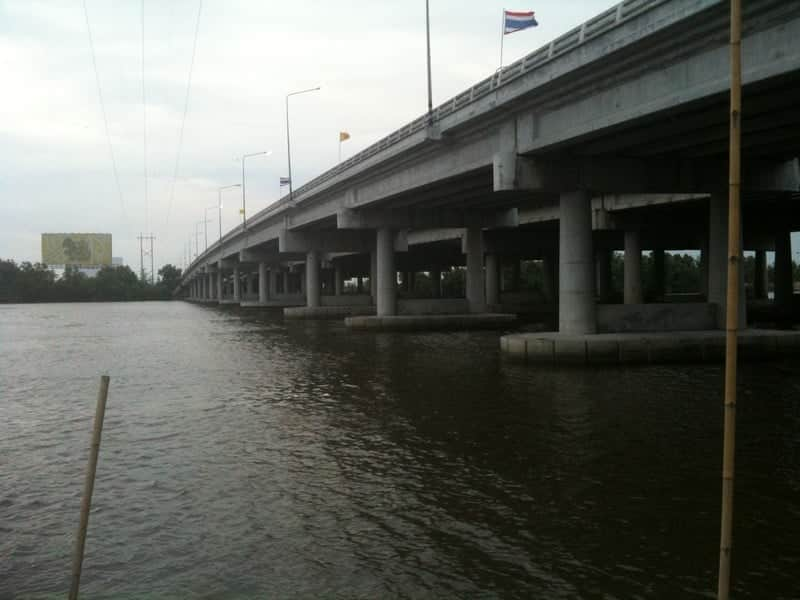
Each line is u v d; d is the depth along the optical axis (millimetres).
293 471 13500
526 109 30266
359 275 159500
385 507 11328
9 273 183125
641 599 8078
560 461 13820
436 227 54094
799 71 18531
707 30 21109
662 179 31094
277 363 31656
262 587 8586
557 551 9469
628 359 28188
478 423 17391
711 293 32375
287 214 74000
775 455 13992
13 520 11188
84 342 48031
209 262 151750
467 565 9070
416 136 38469
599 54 24406
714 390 21469
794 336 29281
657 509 11039
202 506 11586
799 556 9172
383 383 24453
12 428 18406
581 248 30844
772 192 32406
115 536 10375
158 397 22922
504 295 84250
